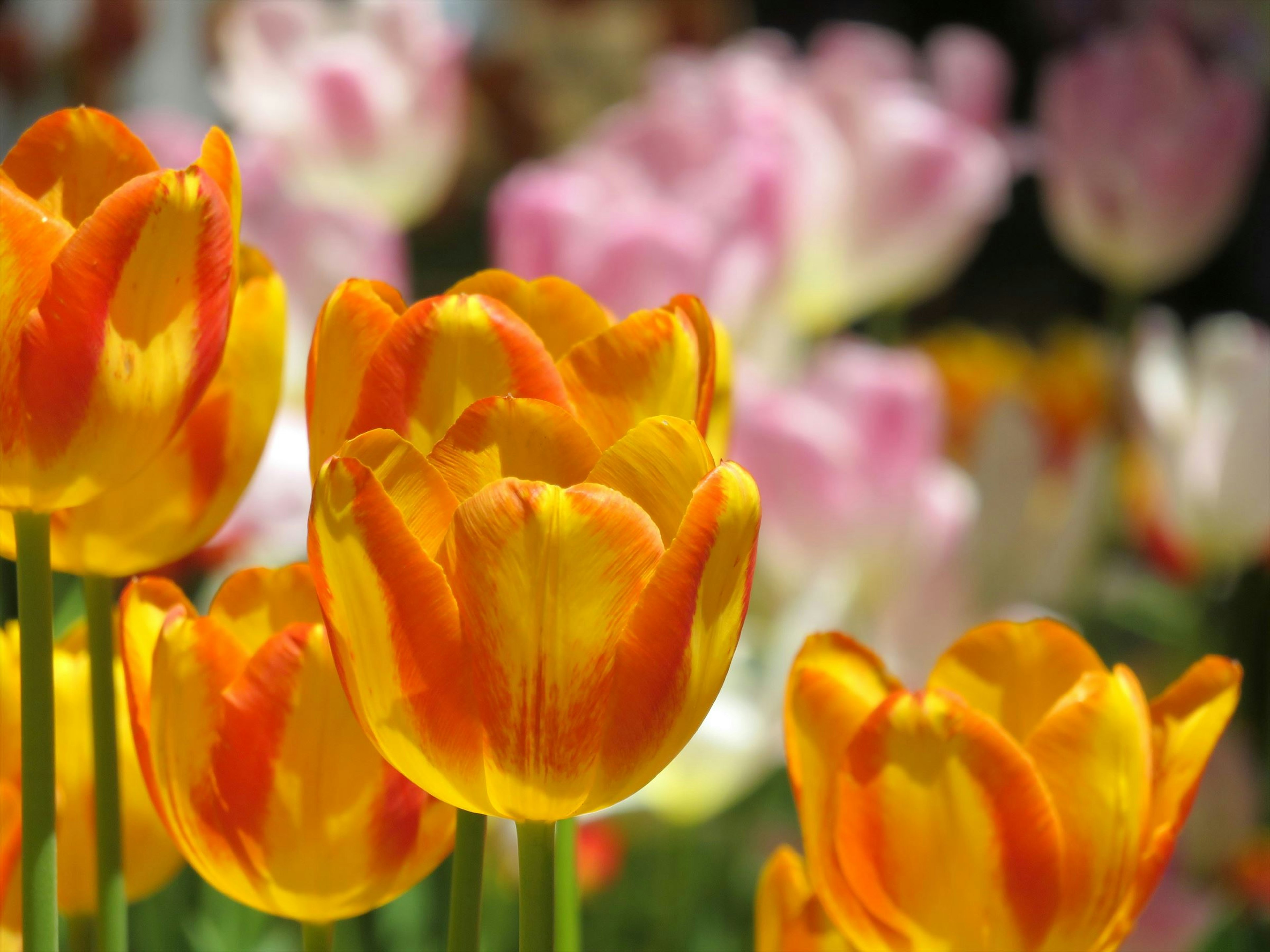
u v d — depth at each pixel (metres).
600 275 0.77
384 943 0.98
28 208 0.40
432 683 0.39
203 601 0.94
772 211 0.82
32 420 0.40
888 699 0.42
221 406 0.45
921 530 0.83
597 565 0.39
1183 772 0.44
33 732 0.42
